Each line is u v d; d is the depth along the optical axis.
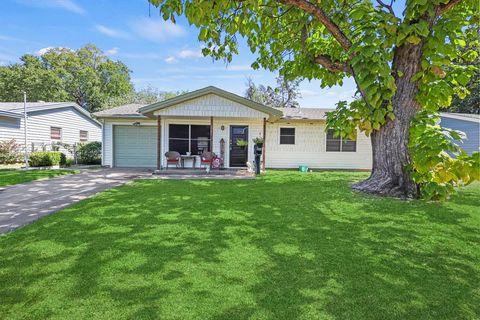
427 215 4.28
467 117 13.33
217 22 4.67
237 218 4.29
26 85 27.59
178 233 3.61
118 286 2.32
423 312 1.98
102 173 10.94
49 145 15.13
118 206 5.08
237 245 3.21
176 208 4.93
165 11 3.98
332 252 3.00
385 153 5.73
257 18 5.52
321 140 13.75
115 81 35.03
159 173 10.44
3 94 27.88
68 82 30.72
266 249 3.09
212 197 5.86
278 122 13.55
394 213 4.40
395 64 5.64
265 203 5.26
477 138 12.34
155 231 3.68
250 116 11.03
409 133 5.32
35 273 2.54
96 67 34.78
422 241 3.29
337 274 2.52
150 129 13.62
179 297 2.16
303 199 5.48
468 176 3.30
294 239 3.39
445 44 4.86
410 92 5.45
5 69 28.44
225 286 2.32
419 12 4.75
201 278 2.46
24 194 6.48
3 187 7.46
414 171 5.16
